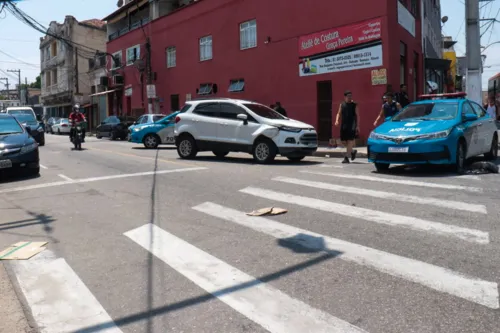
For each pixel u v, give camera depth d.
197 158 14.45
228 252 5.16
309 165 12.05
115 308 3.91
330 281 4.22
